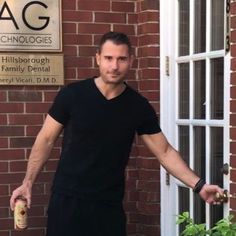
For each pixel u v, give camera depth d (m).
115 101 3.12
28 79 4.87
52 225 3.19
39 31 4.88
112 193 3.17
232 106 3.93
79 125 3.09
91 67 5.04
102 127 3.09
